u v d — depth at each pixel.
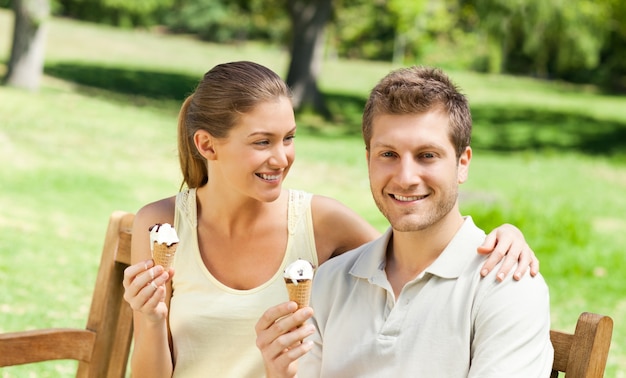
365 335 2.86
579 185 17.27
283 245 3.51
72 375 6.06
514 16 24.25
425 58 44.97
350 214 3.59
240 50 42.50
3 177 12.52
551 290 9.28
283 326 2.68
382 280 2.88
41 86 21.73
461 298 2.74
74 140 15.95
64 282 8.27
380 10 43.44
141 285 2.93
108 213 11.48
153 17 49.62
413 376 2.74
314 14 24.27
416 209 2.78
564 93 36.91
